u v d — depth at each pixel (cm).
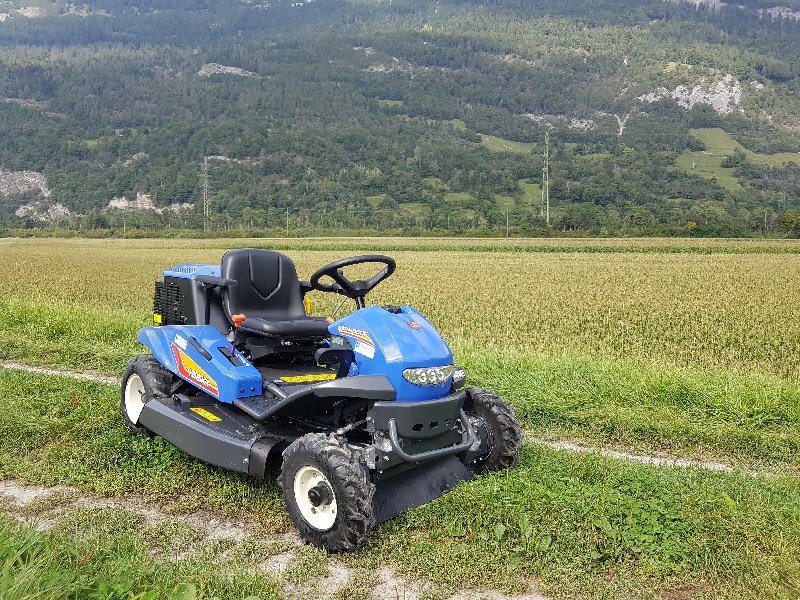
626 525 549
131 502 633
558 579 502
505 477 634
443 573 509
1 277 3167
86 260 4706
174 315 791
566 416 891
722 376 1083
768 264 4450
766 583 491
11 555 450
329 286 715
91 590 439
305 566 519
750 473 732
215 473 675
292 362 726
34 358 1184
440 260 5016
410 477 611
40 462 699
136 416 781
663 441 830
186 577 480
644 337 1684
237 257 727
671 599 486
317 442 552
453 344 1340
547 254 5997
